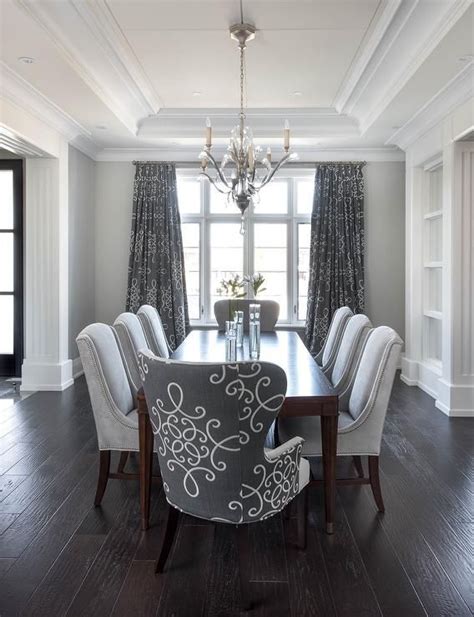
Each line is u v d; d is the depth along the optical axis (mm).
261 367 1737
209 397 1754
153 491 2984
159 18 3457
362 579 2100
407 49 3803
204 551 2326
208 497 1903
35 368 5441
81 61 3943
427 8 3193
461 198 4547
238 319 3668
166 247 6406
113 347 2875
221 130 5840
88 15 3330
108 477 2732
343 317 3826
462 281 4566
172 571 2160
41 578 2098
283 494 2012
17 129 4379
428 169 5555
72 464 3369
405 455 3555
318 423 2707
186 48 3938
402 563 2219
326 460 2436
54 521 2594
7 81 4004
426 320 5730
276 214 6730
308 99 5172
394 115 4984
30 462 3400
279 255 6770
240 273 6770
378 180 6531
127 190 6594
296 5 3307
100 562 2221
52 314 5422
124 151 6492
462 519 2627
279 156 6496
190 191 6773
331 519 2471
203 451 1849
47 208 5379
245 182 3717
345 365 3139
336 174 6391
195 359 3273
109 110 4855
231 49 3963
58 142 5316
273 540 2424
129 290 6430
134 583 2068
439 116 4742
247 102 5262
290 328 6707
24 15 3062
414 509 2742
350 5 3305
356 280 6379
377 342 2658
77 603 1938
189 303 6816
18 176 5996
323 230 6375
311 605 1933
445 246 4750
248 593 1905
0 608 1902
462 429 4148
